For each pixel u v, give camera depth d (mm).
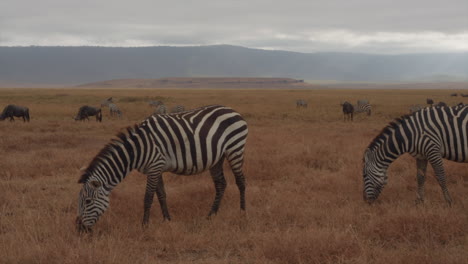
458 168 9383
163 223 6129
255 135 16234
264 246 5074
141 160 6066
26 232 5723
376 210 6758
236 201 7531
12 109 25484
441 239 5434
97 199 5695
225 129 6742
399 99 53750
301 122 26203
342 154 11359
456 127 6699
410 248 5148
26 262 4781
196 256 5188
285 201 7293
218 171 6910
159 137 6160
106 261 4723
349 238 5199
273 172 9711
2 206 7273
